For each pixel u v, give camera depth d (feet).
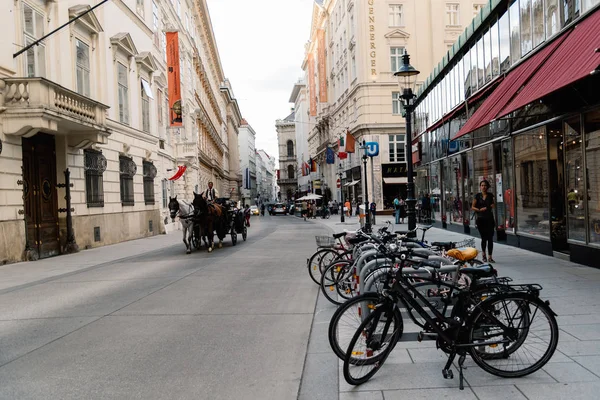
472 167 55.26
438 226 71.82
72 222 57.98
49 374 15.64
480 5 137.69
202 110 167.22
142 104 86.58
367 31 135.64
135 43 83.41
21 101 45.98
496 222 48.14
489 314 13.89
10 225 46.11
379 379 14.19
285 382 14.61
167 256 49.85
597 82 27.96
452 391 13.16
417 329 16.87
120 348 18.22
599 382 13.24
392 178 136.36
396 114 136.67
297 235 77.15
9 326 22.17
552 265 31.96
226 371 15.58
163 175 99.50
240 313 23.39
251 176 456.04
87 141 58.18
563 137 33.91
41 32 52.75
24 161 50.42
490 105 37.88
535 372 14.08
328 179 203.51
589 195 30.60
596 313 19.62
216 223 55.36
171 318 22.66
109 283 33.32
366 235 24.25
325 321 21.62
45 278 36.52
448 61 60.59
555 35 33.27
